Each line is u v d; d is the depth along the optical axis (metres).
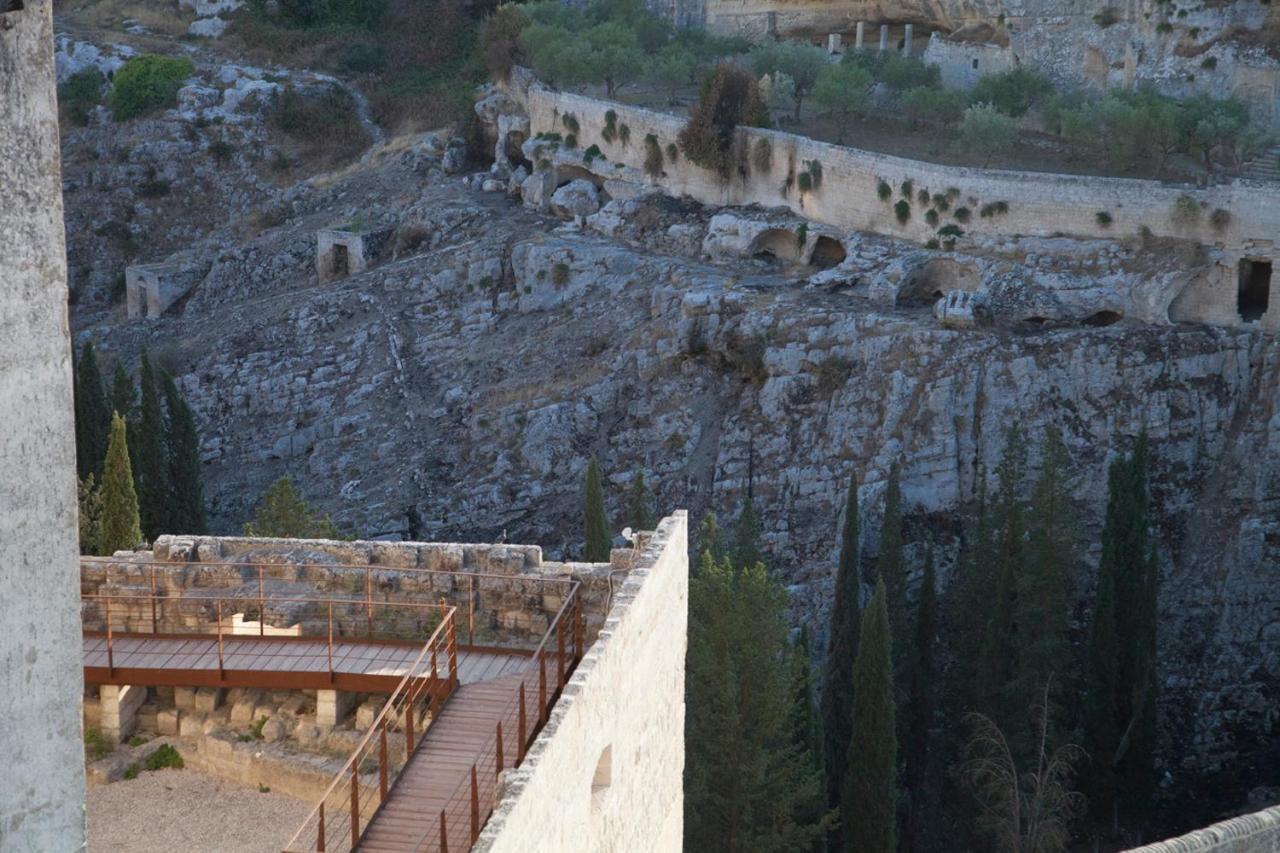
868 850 59.41
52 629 17.67
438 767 25.36
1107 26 109.19
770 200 102.88
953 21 119.50
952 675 74.00
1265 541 81.62
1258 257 85.75
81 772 18.20
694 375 92.25
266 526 70.69
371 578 32.03
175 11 152.50
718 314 92.25
